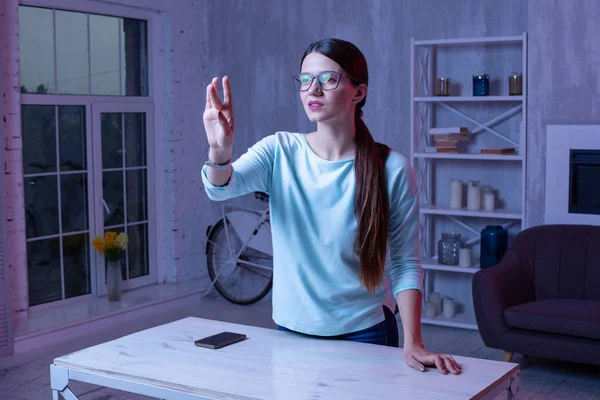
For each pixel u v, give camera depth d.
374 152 2.00
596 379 4.15
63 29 5.34
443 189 5.52
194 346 2.08
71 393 1.98
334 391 1.71
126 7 5.76
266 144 2.06
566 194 4.76
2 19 4.79
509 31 5.17
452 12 5.35
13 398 3.86
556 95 4.80
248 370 1.87
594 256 4.44
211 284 6.04
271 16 6.17
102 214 5.68
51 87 5.28
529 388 4.00
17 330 4.75
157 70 6.09
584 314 3.94
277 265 2.10
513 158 4.89
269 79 6.24
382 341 2.11
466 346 4.79
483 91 5.04
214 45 6.44
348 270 2.02
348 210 1.98
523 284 4.46
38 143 5.22
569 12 4.71
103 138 5.68
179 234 6.26
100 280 5.68
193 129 6.35
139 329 5.17
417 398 1.67
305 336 2.13
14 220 4.96
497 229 5.00
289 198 2.03
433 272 5.57
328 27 5.89
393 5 5.57
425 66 5.44
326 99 1.91
